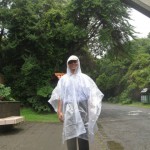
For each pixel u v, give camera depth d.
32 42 24.86
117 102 58.66
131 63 59.56
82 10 25.94
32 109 24.66
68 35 25.59
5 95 15.98
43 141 10.73
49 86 24.80
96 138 11.57
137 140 11.03
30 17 24.70
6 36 25.69
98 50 30.48
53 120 19.50
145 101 46.75
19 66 26.39
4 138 11.48
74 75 5.80
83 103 5.66
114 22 26.84
